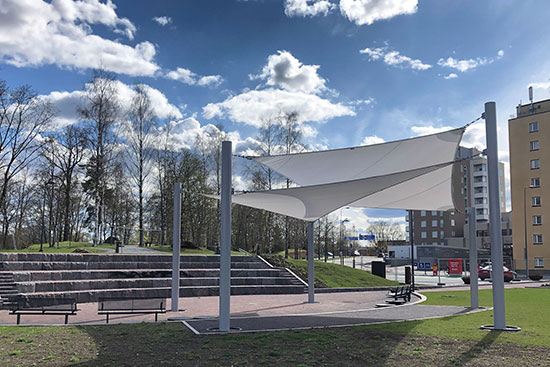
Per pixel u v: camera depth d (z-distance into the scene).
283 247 60.06
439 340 9.98
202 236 52.81
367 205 19.25
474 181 91.75
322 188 13.84
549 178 54.19
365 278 30.80
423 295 23.75
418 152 16.08
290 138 40.81
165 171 46.28
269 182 41.88
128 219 52.53
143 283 22.03
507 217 81.06
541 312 15.18
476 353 8.70
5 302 16.41
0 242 46.06
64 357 8.45
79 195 48.56
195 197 46.91
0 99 35.41
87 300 19.20
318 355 8.60
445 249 74.62
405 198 17.77
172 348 9.21
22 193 46.12
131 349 9.12
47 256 23.03
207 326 12.18
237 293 23.45
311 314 15.27
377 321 13.32
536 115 55.62
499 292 11.50
